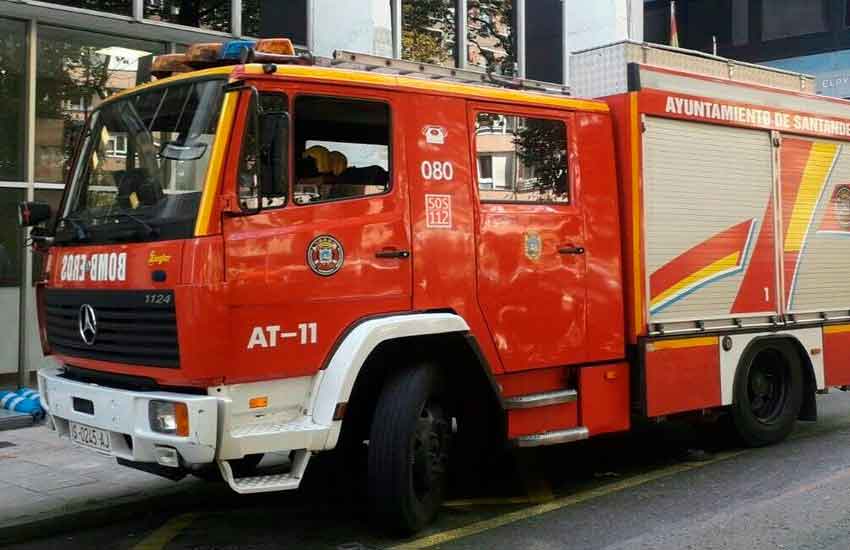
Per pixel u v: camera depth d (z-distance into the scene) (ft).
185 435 15.40
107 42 33.99
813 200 26.99
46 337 19.74
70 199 19.48
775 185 25.81
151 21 33.04
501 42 45.39
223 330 15.72
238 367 15.96
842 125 28.07
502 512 19.99
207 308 15.61
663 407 22.56
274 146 16.29
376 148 18.15
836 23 66.13
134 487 21.71
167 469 18.01
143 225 16.55
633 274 22.24
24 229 31.96
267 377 16.34
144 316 16.35
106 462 24.27
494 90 20.24
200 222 15.78
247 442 15.83
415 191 18.58
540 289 20.56
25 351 32.17
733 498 20.67
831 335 27.40
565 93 24.21
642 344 22.17
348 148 17.74
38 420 29.22
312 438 16.51
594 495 21.30
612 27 47.65
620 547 17.29
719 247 24.21
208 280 15.64
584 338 21.39
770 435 25.90
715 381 24.00
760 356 25.98
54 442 26.58
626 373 22.29
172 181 16.67
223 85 16.65
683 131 23.50
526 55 46.37
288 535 18.71
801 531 18.07
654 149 22.76
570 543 17.62
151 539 18.72
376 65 20.61
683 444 26.78
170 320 15.87
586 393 21.40
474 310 19.34
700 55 25.30
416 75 21.21
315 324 16.94
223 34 35.27
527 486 22.31
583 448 26.55
